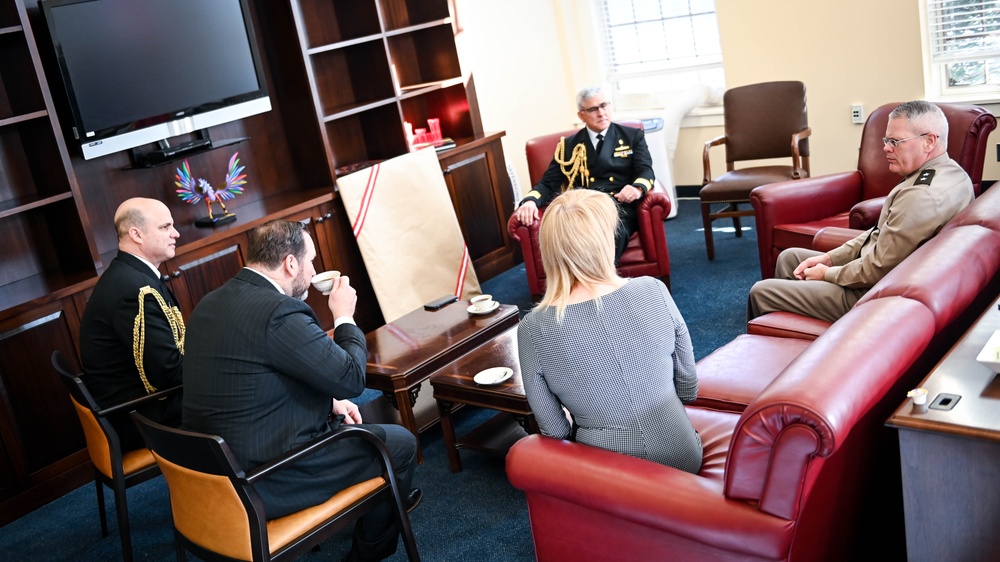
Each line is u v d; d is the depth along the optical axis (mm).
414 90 4777
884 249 2756
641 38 5867
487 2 5543
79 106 3645
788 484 1631
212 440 1999
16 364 3268
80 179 3842
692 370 2055
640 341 1929
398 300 4383
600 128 4336
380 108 4766
